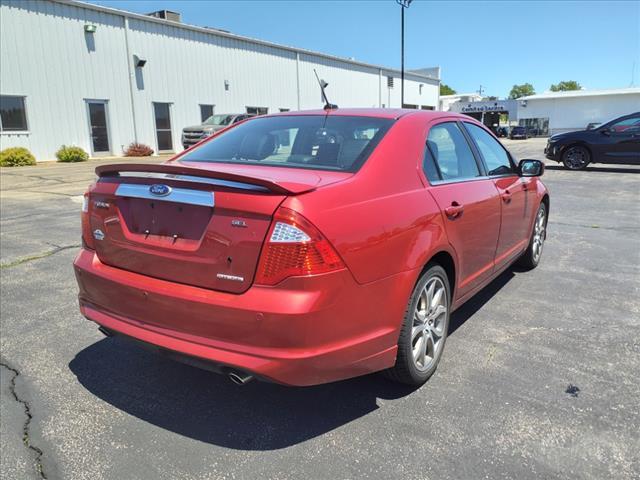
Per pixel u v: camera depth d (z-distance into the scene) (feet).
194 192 8.30
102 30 72.90
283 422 9.29
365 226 8.45
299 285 7.62
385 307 8.87
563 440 8.63
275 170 9.62
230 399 10.07
